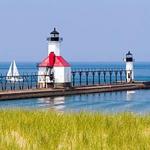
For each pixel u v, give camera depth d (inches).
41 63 6688.0
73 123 1085.8
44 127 1008.2
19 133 900.6
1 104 5012.3
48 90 6082.7
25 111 1414.9
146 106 5329.7
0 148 729.0
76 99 6043.3
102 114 1341.0
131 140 848.9
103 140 832.9
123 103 5723.4
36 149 736.3
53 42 6658.5
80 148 742.5
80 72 7519.7
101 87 7204.7
